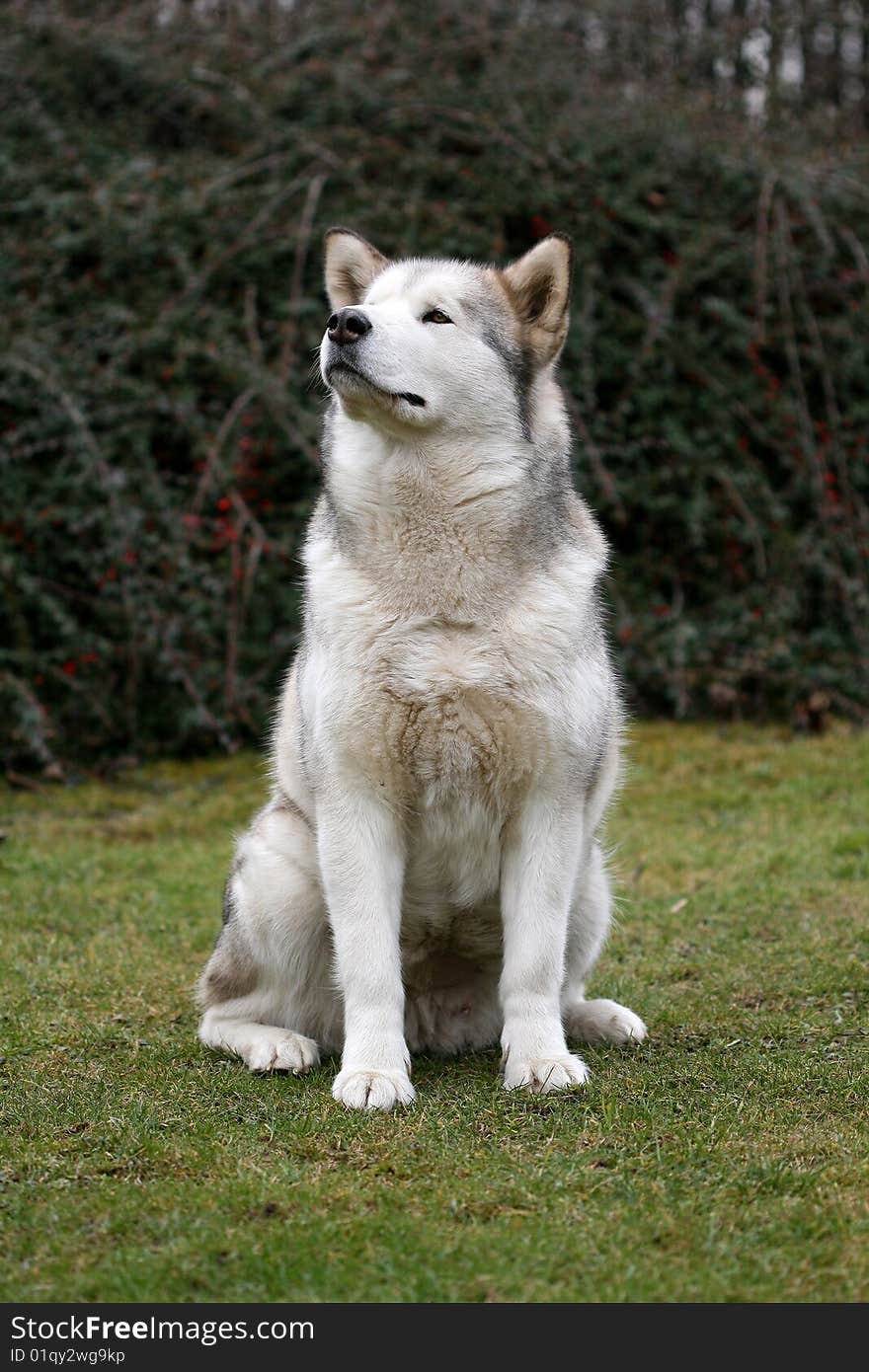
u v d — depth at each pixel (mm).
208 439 11039
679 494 12102
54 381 10359
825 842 8828
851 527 11969
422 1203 3705
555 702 4738
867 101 14609
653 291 11984
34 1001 5879
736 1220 3568
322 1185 3820
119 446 10992
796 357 11961
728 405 12031
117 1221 3619
